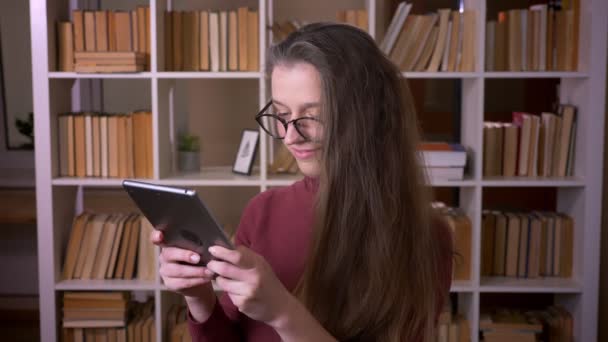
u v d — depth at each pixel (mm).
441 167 2939
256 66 3002
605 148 3342
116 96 4023
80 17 2965
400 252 1254
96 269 3057
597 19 2861
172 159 3342
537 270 3100
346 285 1255
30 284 4316
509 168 3055
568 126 3037
